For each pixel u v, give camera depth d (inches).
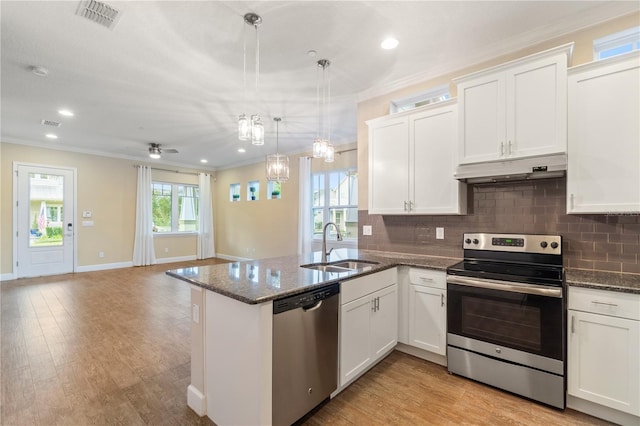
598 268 87.4
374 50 102.6
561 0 80.0
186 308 155.6
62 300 168.1
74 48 99.9
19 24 87.1
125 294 181.2
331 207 231.9
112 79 122.0
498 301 83.4
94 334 122.0
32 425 70.1
